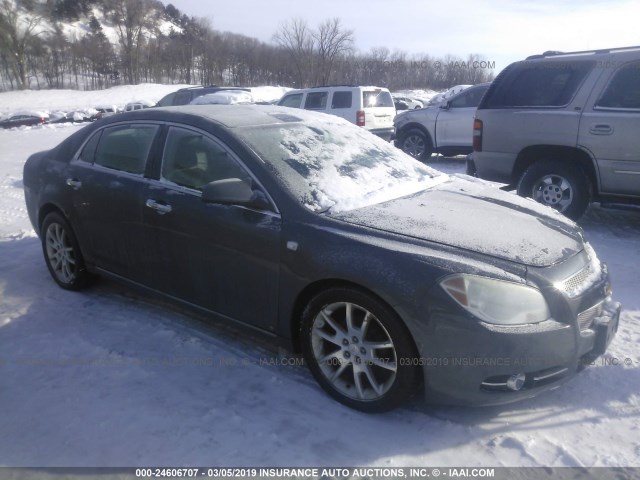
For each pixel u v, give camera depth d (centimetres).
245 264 325
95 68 7981
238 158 338
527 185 636
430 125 1147
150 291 394
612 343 361
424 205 338
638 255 533
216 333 384
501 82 655
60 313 421
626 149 563
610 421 283
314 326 303
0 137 2225
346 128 426
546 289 272
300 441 271
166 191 365
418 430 279
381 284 270
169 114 387
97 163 425
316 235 299
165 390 315
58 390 317
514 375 264
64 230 452
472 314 259
